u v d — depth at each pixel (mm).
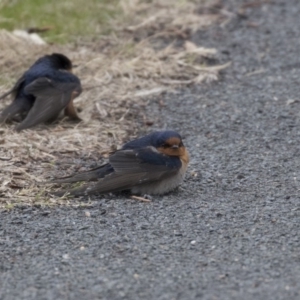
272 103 15391
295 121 14578
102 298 8969
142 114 15047
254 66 17219
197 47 17938
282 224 10828
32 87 14336
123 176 11734
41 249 10242
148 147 11914
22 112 14531
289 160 13102
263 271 9508
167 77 16547
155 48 17922
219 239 10414
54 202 11617
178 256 9953
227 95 15836
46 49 17219
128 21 19156
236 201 11664
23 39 17531
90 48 17672
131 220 11023
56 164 12961
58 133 14062
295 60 17453
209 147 13688
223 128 14430
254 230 10656
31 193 11914
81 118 14734
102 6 19672
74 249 10219
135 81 16266
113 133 14180
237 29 19141
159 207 11469
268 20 19703
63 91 14430
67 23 18688
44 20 18719
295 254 9945
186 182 12414
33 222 11008
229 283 9227
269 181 12352
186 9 20062
